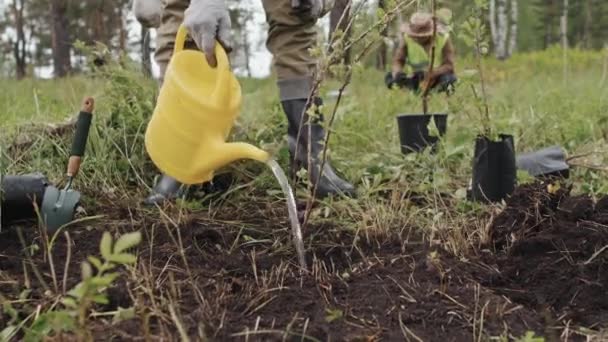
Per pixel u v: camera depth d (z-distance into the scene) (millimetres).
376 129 4883
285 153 3551
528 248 2426
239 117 4492
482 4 3053
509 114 5316
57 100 5219
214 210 3084
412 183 3508
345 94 5230
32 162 3482
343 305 2045
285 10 3303
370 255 2533
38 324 1803
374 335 1873
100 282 1460
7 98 5723
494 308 2037
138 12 3393
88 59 4184
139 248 2539
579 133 4738
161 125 2582
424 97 4078
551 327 1977
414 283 2203
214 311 1968
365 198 3164
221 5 2615
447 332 1922
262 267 2387
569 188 2732
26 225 2797
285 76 3377
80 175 3385
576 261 2336
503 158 3154
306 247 2594
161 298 1954
